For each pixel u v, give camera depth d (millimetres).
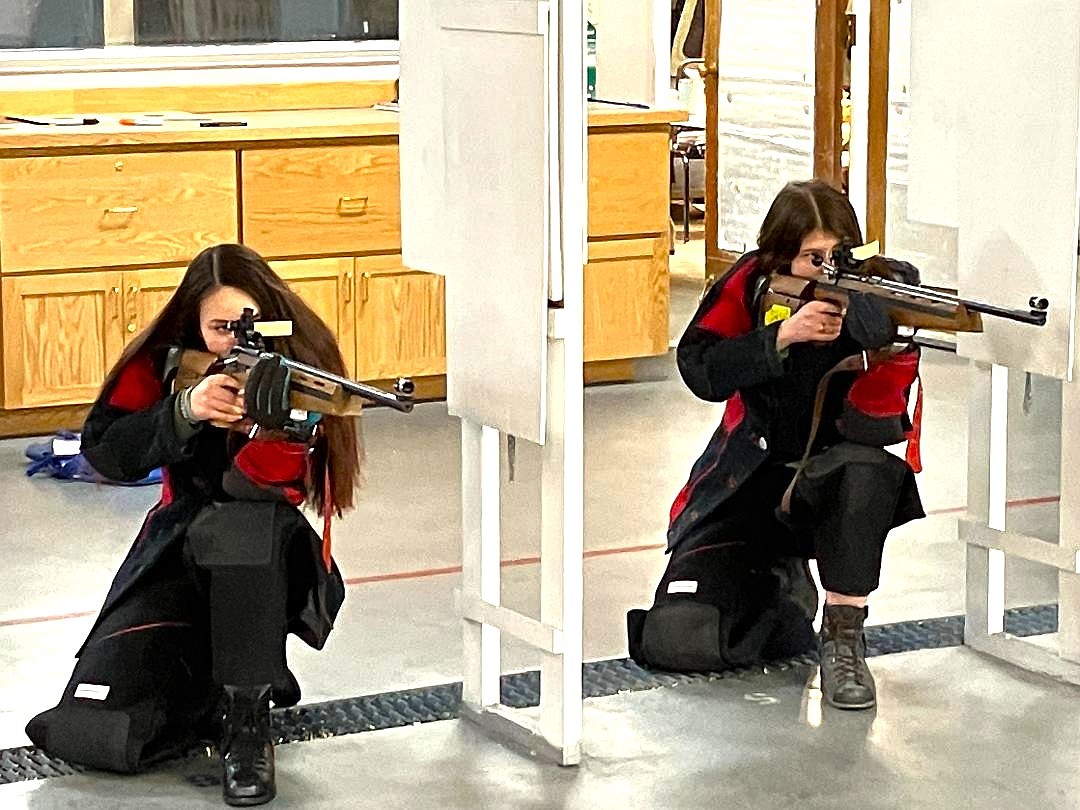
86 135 5301
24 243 5289
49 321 5359
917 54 3297
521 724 3039
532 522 4520
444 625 3709
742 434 3406
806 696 3256
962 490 4844
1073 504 3305
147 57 6031
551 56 2711
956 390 6180
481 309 2943
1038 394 6062
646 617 3383
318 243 5672
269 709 2859
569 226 2766
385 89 6391
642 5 7824
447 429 5570
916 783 2855
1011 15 3082
